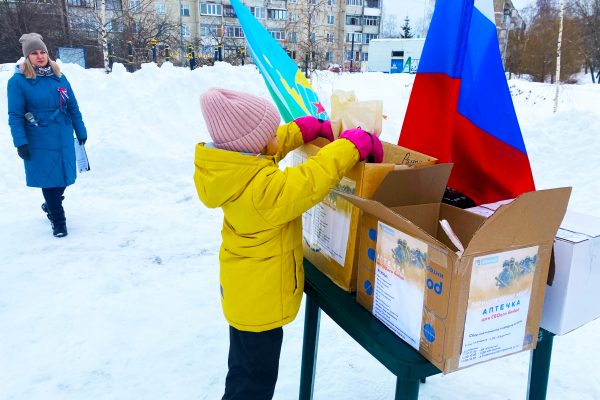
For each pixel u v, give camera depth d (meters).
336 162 1.34
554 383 2.34
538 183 5.39
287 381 2.37
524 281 1.20
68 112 4.15
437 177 1.41
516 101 12.58
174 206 4.96
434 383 2.35
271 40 1.99
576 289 1.29
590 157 5.57
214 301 3.13
